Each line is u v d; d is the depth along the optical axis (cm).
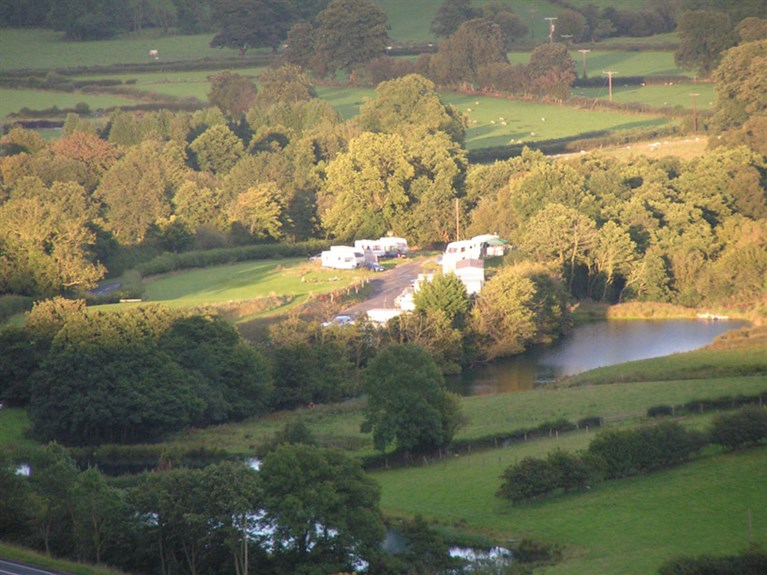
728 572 17688
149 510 19125
